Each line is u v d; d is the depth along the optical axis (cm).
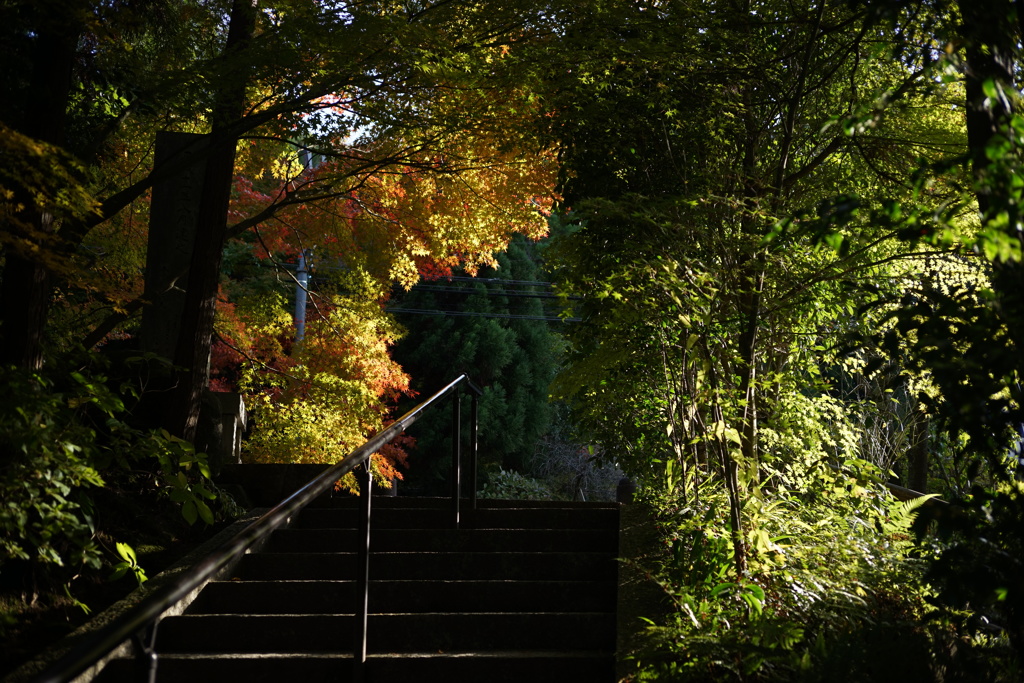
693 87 612
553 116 713
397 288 2380
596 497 2341
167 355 817
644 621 409
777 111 627
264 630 424
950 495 571
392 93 811
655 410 658
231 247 1426
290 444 1009
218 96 738
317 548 561
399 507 659
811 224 272
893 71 653
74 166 450
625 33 650
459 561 507
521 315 2353
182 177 836
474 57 733
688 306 435
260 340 1363
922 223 266
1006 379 270
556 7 665
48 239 489
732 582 385
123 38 753
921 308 268
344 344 1269
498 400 2253
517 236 2392
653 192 594
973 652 314
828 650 325
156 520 593
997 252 237
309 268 1448
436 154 956
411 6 801
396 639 425
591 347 675
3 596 424
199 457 466
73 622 436
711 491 514
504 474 2197
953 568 278
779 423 579
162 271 825
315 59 727
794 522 441
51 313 852
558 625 426
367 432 1229
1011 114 255
